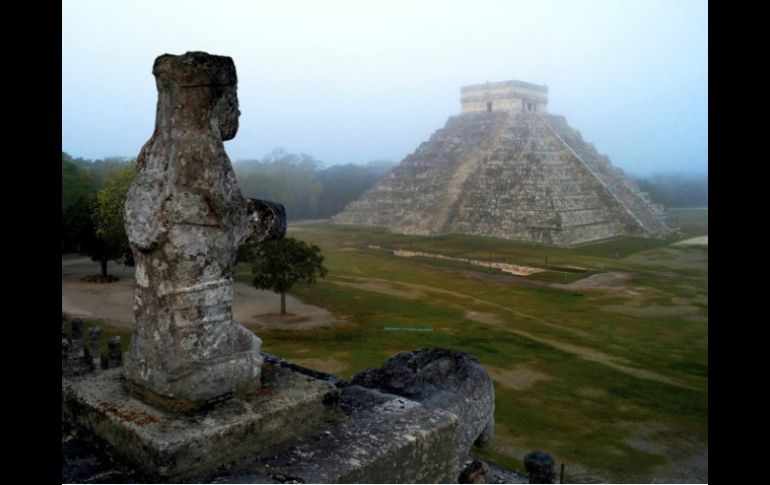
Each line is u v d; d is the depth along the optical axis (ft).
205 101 13.50
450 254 188.44
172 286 13.12
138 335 13.82
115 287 115.55
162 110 13.67
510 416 62.18
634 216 237.66
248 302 112.88
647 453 54.39
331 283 136.36
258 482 11.63
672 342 93.35
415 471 13.60
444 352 22.38
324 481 11.80
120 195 103.09
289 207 335.67
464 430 19.30
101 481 11.92
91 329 48.96
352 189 380.17
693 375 77.36
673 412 64.54
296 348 85.20
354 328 97.35
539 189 226.38
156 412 12.84
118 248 107.34
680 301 122.72
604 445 55.77
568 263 171.22
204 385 13.10
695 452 54.95
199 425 12.29
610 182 262.88
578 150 277.64
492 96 289.12
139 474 12.01
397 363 22.07
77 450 13.24
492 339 92.79
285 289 102.73
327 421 14.14
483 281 144.25
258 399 13.58
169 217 13.08
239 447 12.46
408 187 273.54
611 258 181.57
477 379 20.76
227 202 13.74
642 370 78.95
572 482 48.44
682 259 179.93
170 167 13.26
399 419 14.47
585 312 113.09
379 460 12.73
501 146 256.93
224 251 13.73
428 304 117.50
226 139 14.24
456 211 245.04
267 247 100.99
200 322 13.26
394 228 249.55
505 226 225.56
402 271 157.48
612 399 68.13
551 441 56.24
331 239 226.38
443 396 19.45
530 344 90.38
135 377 13.70
